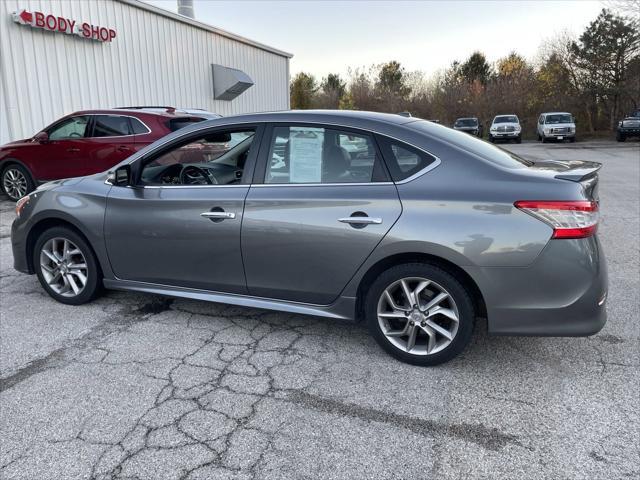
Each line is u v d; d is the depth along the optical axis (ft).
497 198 9.51
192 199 11.87
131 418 8.85
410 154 10.28
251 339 11.96
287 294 11.35
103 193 13.11
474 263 9.54
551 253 9.27
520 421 8.73
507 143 98.32
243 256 11.47
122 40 43.32
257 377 10.23
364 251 10.28
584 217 9.30
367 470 7.56
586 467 7.58
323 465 7.67
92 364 10.77
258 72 67.46
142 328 12.59
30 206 14.05
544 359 10.91
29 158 28.96
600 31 105.81
